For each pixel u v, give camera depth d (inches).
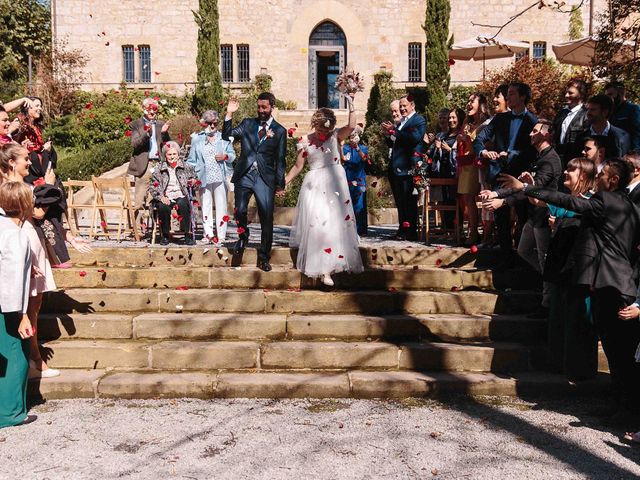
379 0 949.2
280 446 179.2
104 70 962.1
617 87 264.4
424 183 329.4
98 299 260.7
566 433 189.6
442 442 182.5
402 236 354.9
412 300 263.0
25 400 199.6
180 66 959.6
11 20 1071.0
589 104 246.2
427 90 790.5
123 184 346.0
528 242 251.1
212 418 199.6
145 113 381.4
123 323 248.1
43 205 240.2
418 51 956.6
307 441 182.4
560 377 227.5
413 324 248.7
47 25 1132.5
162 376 224.5
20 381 196.1
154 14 955.3
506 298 262.5
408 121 347.3
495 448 178.9
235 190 286.8
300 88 960.9
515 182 205.6
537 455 174.6
